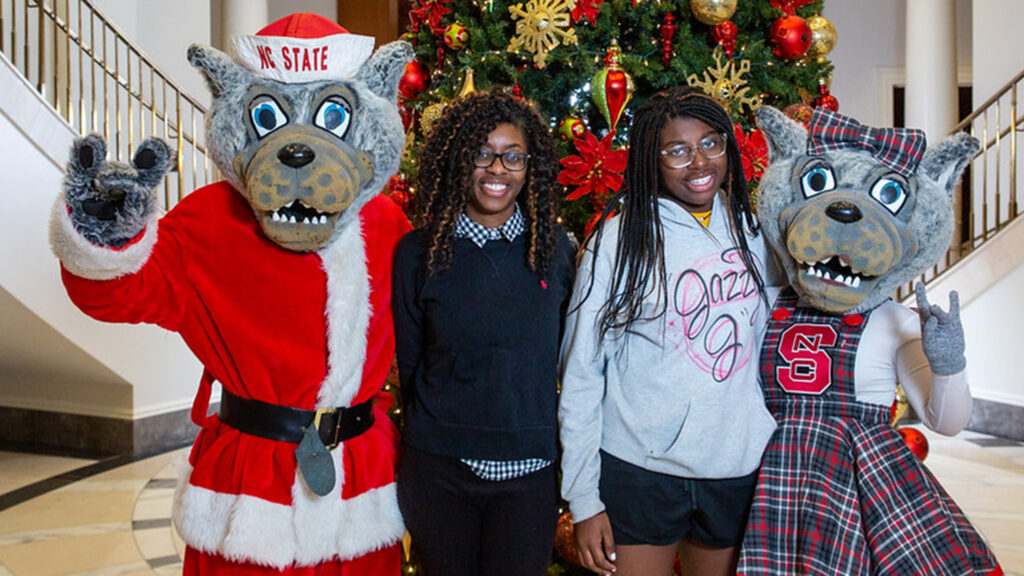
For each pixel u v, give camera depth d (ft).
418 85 8.80
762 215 5.91
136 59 20.89
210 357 5.98
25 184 14.17
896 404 8.91
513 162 5.69
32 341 15.51
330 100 5.70
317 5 28.91
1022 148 22.02
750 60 8.33
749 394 5.71
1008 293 17.99
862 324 5.74
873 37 29.40
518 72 8.13
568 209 7.99
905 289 21.21
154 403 17.12
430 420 5.70
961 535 5.31
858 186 5.57
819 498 5.43
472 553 5.78
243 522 5.59
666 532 5.68
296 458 5.73
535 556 5.70
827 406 5.68
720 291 5.65
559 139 8.10
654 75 7.91
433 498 5.70
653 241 5.67
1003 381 18.19
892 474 5.45
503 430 5.58
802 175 5.74
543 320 5.79
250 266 5.82
